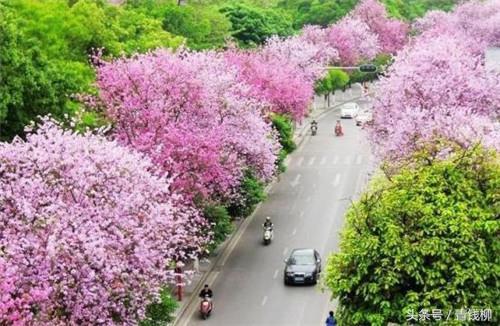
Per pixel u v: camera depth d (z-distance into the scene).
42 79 49.72
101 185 34.69
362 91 133.38
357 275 27.44
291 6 154.12
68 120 50.62
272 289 52.78
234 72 61.88
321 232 64.50
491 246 27.03
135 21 78.25
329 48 123.25
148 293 34.03
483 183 27.98
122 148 39.38
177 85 52.00
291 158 90.19
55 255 30.66
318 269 54.22
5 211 33.34
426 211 27.17
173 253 39.50
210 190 51.12
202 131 50.88
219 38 100.06
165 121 49.97
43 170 35.06
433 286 26.75
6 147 36.03
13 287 29.17
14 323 28.36
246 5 123.00
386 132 61.53
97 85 52.94
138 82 51.84
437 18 146.50
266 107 74.50
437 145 36.50
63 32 63.72
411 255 26.81
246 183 62.00
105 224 33.06
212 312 49.03
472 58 67.12
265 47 106.88
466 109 53.81
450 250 26.77
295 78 89.19
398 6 164.25
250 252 60.50
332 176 82.00
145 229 34.03
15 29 50.94
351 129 106.69
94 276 31.00
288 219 68.25
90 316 31.19
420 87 59.66
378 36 144.00
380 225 27.47
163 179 37.16
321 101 129.25
